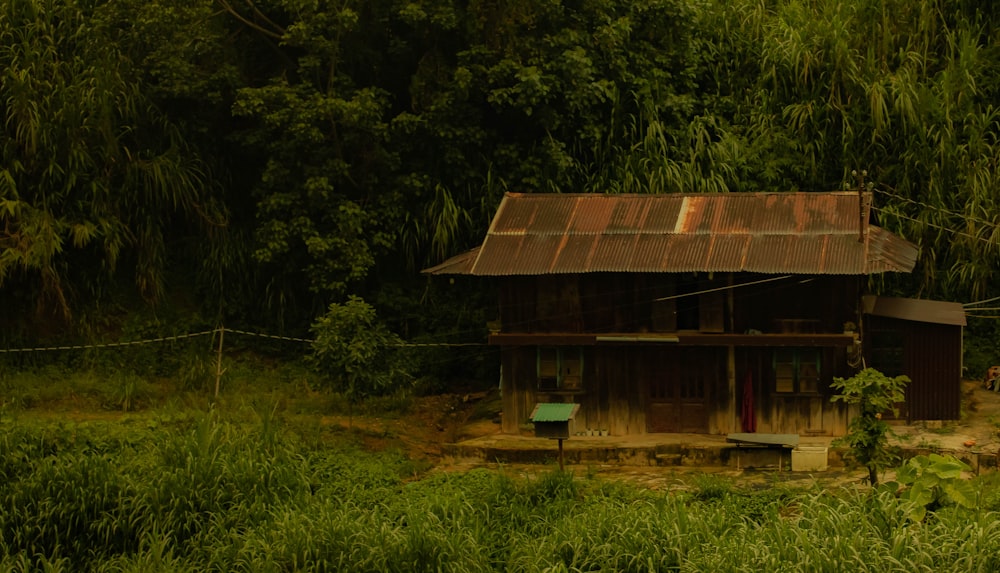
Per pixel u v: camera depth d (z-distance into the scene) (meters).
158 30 22.06
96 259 23.11
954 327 19.83
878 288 23.19
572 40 22.91
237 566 14.72
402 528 15.40
